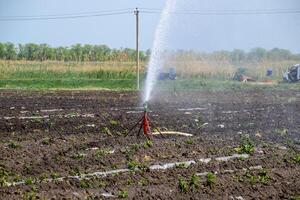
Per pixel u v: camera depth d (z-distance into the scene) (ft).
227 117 120.98
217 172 69.46
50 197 57.57
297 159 76.28
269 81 274.77
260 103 156.35
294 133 100.42
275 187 64.28
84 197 58.18
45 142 84.53
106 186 62.44
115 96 176.86
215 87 227.81
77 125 104.22
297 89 223.51
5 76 261.44
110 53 278.87
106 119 112.78
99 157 74.43
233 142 87.92
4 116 116.98
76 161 72.43
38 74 264.93
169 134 94.27
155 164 71.97
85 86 233.76
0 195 57.62
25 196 57.21
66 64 269.03
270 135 97.66
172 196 59.72
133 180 64.85
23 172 67.36
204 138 90.79
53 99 161.17
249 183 65.41
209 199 59.36
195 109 136.26
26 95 176.24
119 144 83.82
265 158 77.25
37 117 115.75
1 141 86.12
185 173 68.33
